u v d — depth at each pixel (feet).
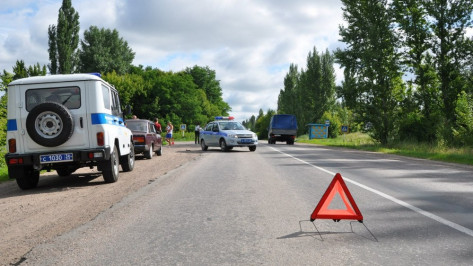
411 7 108.47
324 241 15.70
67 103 33.04
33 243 16.08
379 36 110.52
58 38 237.45
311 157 64.08
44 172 47.85
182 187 30.55
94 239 16.26
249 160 57.72
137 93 258.37
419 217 19.89
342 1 114.21
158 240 16.01
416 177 36.99
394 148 94.73
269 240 15.88
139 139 60.23
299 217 19.99
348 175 38.50
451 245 15.02
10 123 32.63
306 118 236.43
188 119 282.15
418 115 106.83
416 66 109.50
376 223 18.65
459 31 102.47
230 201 24.52
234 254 14.12
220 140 82.23
